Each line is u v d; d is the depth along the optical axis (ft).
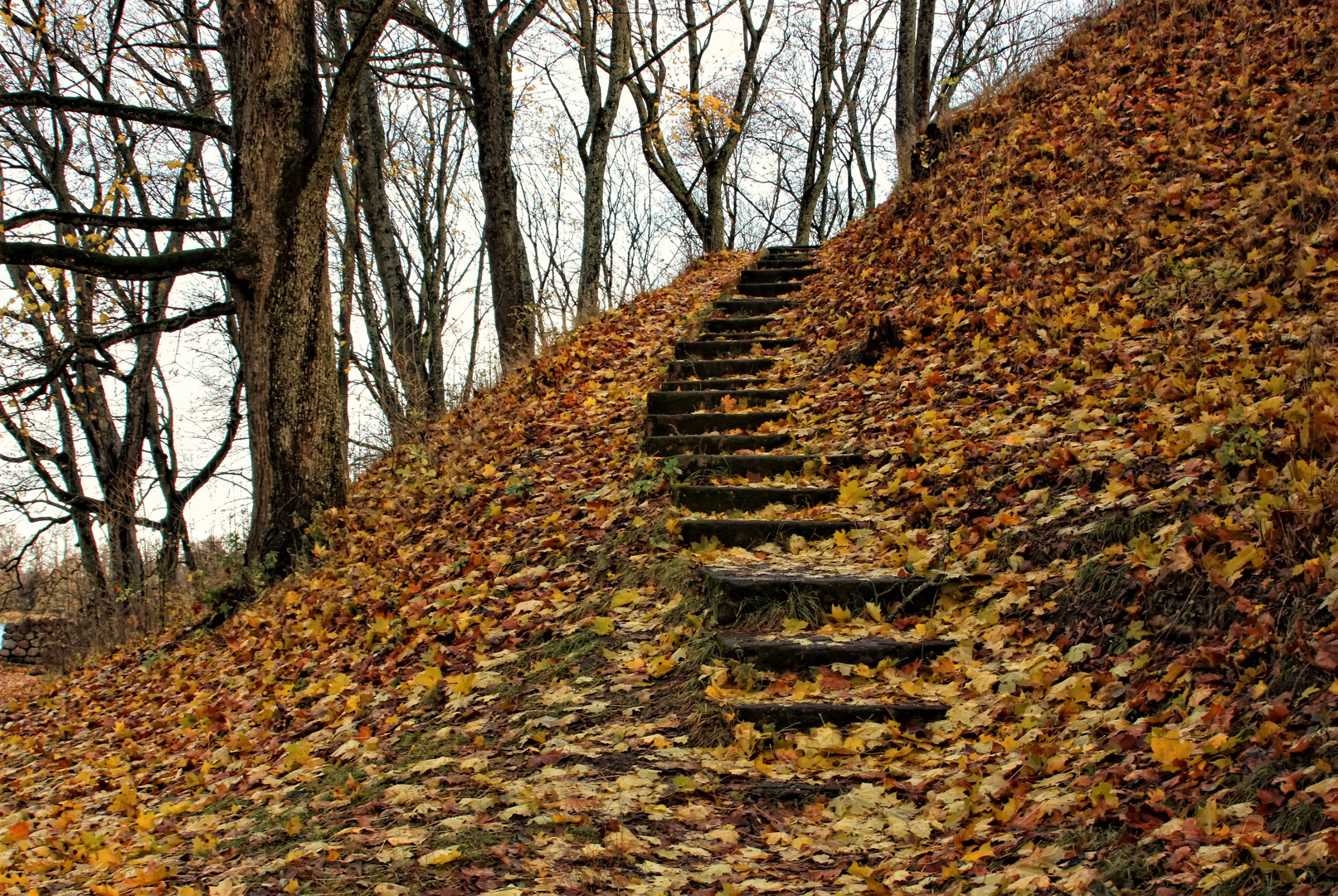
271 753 14.02
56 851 11.99
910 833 8.99
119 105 24.99
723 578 13.96
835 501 17.60
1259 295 15.99
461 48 37.78
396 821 9.95
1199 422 13.12
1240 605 9.80
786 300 31.65
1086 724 9.82
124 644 29.89
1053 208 24.11
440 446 29.40
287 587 23.13
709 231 62.03
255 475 25.38
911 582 13.78
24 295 36.55
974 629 12.78
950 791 9.57
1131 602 11.27
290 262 24.48
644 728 11.65
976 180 29.53
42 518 46.55
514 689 13.38
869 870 8.32
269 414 24.91
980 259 24.11
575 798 9.86
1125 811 8.01
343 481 26.11
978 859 8.11
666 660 12.99
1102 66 31.40
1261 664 9.05
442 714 13.23
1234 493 11.43
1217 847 7.07
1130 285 19.30
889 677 12.28
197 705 18.19
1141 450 13.57
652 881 8.32
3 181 40.22
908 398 20.13
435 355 60.85
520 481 21.63
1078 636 11.53
